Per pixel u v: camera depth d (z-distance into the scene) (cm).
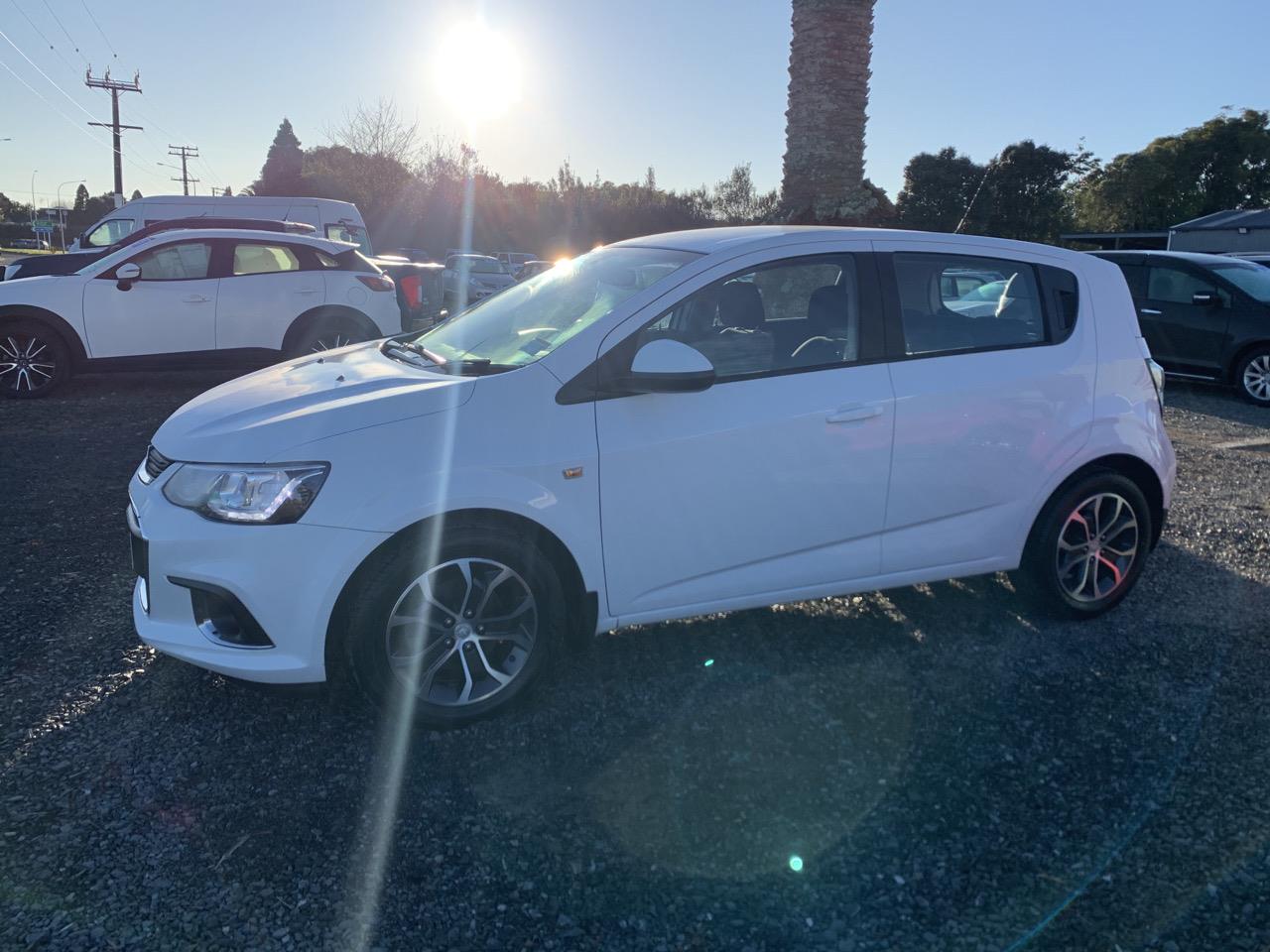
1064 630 398
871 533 356
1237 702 339
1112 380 396
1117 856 255
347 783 282
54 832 256
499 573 304
